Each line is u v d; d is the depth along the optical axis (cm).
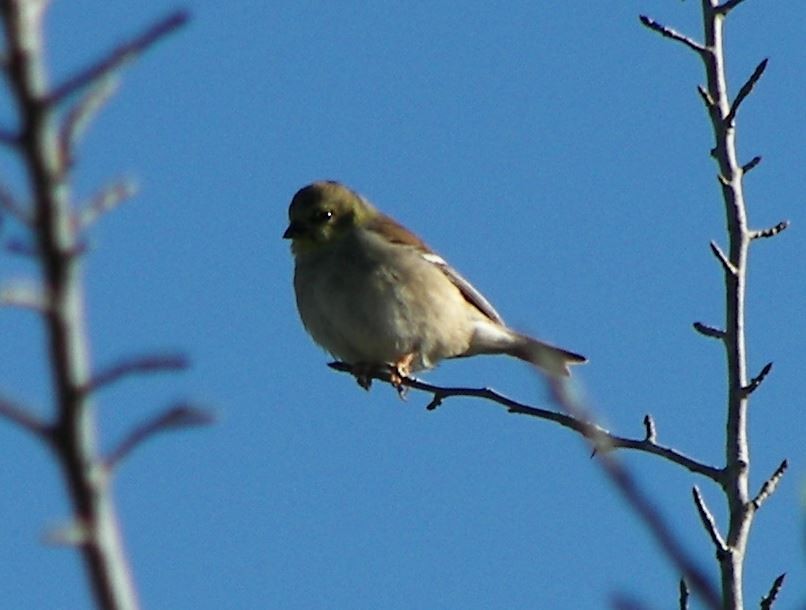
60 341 386
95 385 390
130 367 402
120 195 401
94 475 390
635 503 482
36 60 384
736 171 1148
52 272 386
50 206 386
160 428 405
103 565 389
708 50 1183
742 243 1130
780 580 910
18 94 383
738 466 1066
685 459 1077
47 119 384
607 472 487
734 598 987
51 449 388
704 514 1002
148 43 399
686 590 791
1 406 386
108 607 388
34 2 387
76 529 386
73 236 389
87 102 393
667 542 480
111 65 393
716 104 1167
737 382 1089
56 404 388
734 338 1100
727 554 999
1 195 385
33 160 384
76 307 388
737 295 1112
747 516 1035
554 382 512
